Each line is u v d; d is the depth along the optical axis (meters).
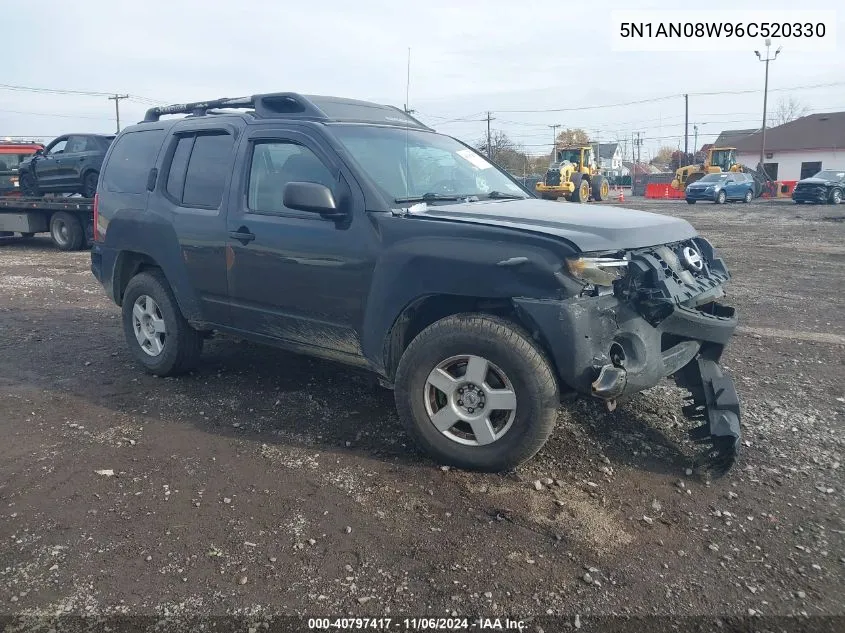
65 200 14.91
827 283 10.10
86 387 5.38
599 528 3.29
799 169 53.75
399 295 3.90
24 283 10.66
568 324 3.45
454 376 3.84
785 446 4.21
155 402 5.03
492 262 3.58
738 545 3.17
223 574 2.95
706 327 3.94
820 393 5.15
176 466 3.97
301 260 4.34
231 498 3.59
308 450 4.16
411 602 2.77
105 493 3.65
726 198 34.91
